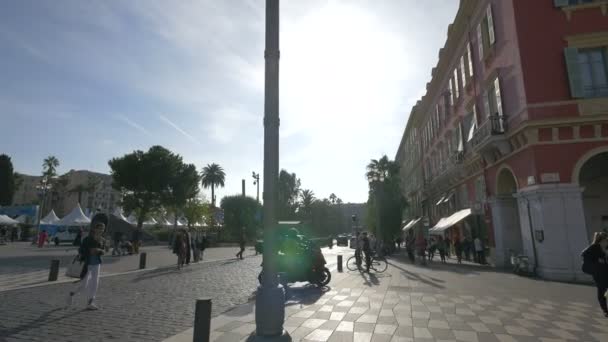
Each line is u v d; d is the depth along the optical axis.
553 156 13.84
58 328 6.13
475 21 20.17
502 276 14.16
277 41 5.92
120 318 6.91
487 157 18.23
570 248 13.12
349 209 154.62
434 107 32.78
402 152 61.09
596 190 16.69
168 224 57.72
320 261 11.31
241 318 6.95
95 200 111.38
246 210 53.81
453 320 6.83
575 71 13.98
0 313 7.14
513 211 17.83
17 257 20.72
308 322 6.68
